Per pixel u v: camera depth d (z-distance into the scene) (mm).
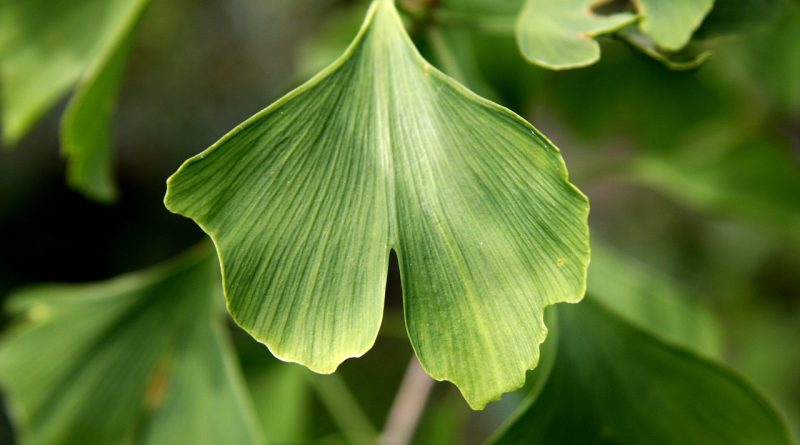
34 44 398
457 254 274
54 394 375
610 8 398
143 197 1003
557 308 333
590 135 522
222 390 362
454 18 350
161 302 372
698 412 332
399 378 768
